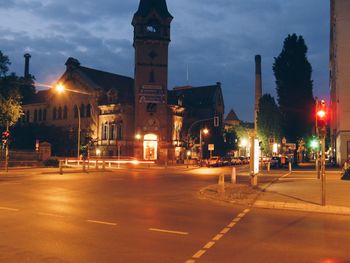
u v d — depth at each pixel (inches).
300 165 2539.4
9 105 1860.2
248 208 624.4
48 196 741.9
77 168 1868.8
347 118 2009.1
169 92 3225.9
